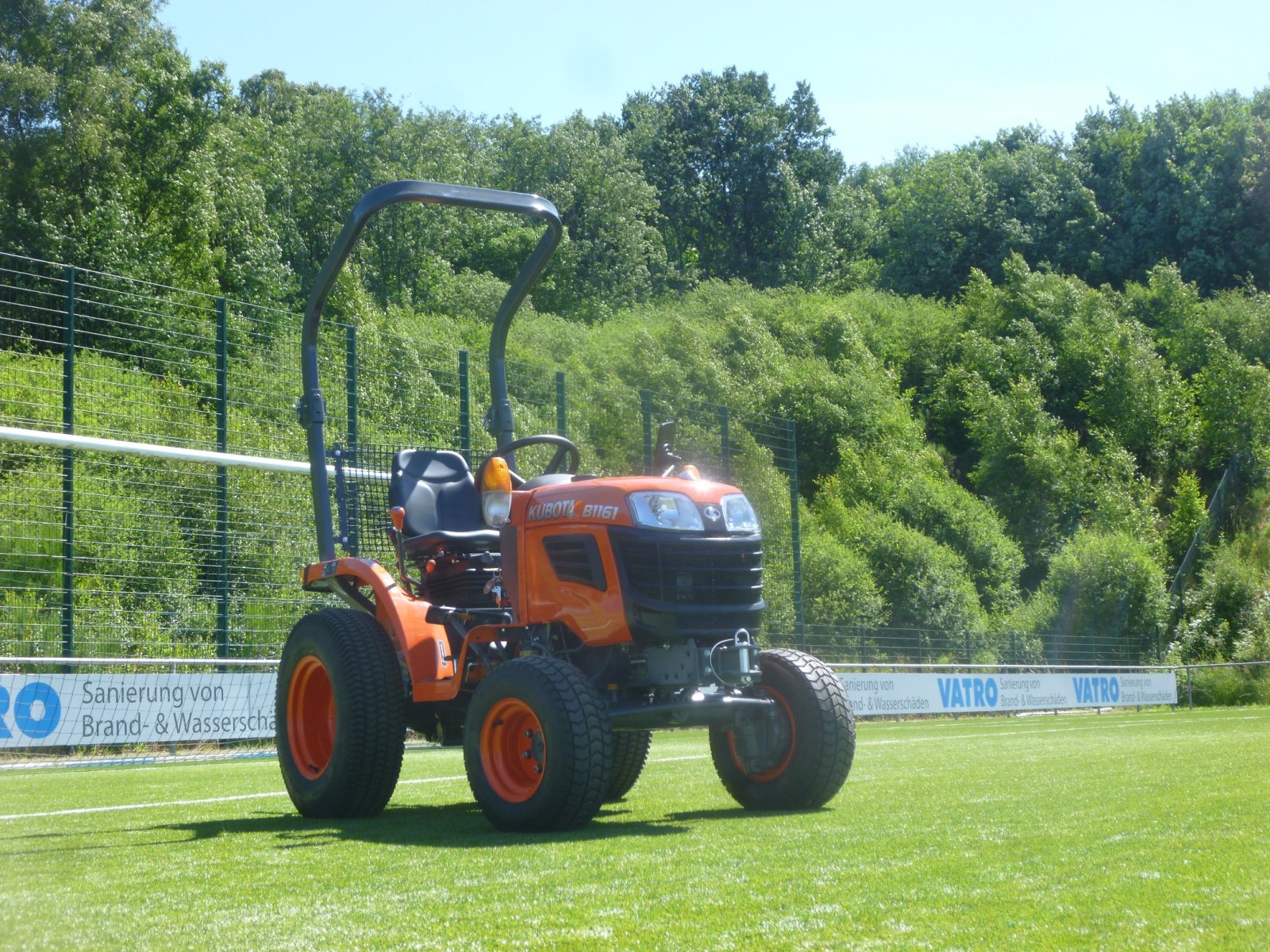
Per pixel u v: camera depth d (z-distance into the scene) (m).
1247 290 46.31
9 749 8.45
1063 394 39.38
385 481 5.36
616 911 2.33
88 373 11.27
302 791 4.67
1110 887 2.48
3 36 28.72
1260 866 2.72
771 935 2.07
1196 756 6.90
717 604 4.28
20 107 27.98
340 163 43.12
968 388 37.59
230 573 11.82
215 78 32.72
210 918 2.37
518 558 4.45
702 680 4.19
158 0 31.98
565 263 48.94
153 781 6.90
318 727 4.85
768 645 16.66
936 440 38.69
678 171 62.16
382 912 2.39
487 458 4.65
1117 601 27.36
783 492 17.69
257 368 12.45
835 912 2.26
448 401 13.41
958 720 16.92
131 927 2.29
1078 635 25.39
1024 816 3.88
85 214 26.53
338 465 5.27
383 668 4.60
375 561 4.93
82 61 29.25
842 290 58.66
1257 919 2.12
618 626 4.12
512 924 2.22
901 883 2.58
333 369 12.73
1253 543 32.56
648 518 4.20
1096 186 55.81
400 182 4.81
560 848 3.34
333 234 41.88
